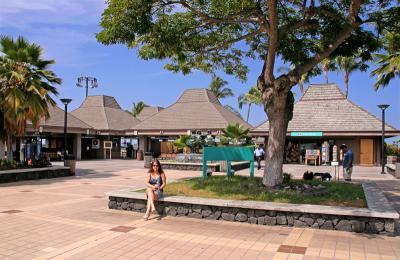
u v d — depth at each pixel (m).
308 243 6.89
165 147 36.31
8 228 7.90
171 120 39.25
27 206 10.52
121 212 9.66
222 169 23.59
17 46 17.70
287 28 11.13
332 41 10.93
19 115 16.89
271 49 10.36
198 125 37.12
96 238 7.15
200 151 27.38
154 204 9.32
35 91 17.14
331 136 32.75
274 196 9.34
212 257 6.07
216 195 9.68
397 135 30.78
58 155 35.38
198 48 12.52
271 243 6.88
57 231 7.67
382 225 7.55
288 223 8.17
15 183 16.47
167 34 10.34
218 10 10.80
